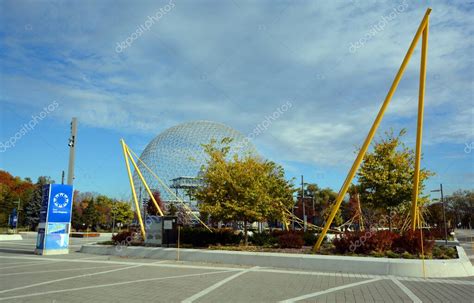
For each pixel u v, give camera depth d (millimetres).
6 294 9883
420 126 15836
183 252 18469
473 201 77938
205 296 9633
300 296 9625
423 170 22344
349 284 11453
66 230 22781
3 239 38562
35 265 16625
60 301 9016
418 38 14688
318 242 17172
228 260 16953
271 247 20219
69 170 24625
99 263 17297
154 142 41062
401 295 9727
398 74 15055
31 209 68000
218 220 22312
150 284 11438
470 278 12633
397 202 22250
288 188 29094
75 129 25266
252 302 8953
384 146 22594
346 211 58375
